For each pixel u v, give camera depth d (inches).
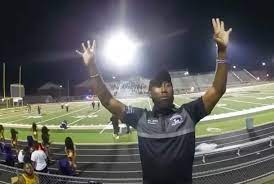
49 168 802.2
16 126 1726.1
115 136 1157.7
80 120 1772.9
